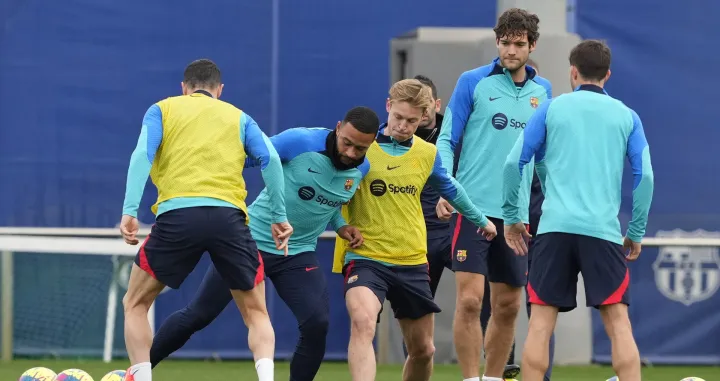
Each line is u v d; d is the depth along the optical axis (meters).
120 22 33.22
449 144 23.47
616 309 19.56
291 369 21.50
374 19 33.50
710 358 33.75
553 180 19.75
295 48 33.47
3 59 33.00
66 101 33.12
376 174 20.72
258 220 21.44
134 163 19.11
